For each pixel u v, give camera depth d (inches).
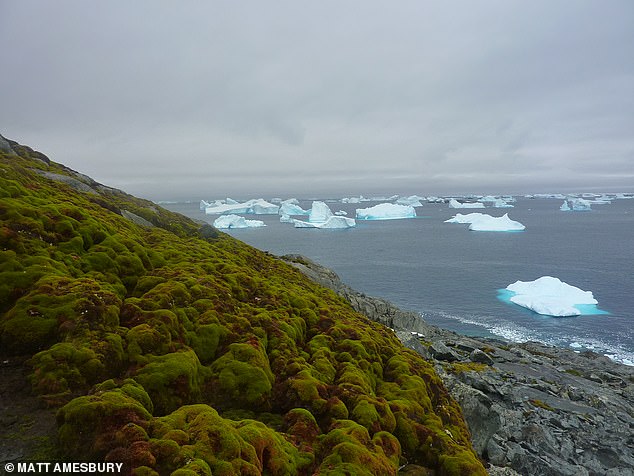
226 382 569.3
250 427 462.9
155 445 386.9
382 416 601.6
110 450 381.4
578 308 3142.2
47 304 543.8
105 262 724.7
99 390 452.4
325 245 6924.2
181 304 683.4
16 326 508.7
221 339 647.1
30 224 698.2
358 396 616.4
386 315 1814.7
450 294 3681.1
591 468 898.7
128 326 582.6
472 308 3238.2
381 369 771.4
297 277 1302.9
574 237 7308.1
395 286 4020.7
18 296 563.8
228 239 1408.7
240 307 770.8
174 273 796.0
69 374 469.4
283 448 469.1
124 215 1158.3
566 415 1091.9
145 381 496.4
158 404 489.7
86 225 796.6
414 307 3292.3
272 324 744.3
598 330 2689.5
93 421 402.3
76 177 1422.2
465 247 6496.1
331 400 594.6
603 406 1205.1
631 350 2362.2
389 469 505.0
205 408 458.6
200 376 565.0
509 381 1290.6
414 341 1245.1
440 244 6894.7
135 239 901.2
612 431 1042.1
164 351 564.1
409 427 614.5
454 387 976.3
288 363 663.1
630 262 4945.9
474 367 1370.6
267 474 432.8
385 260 5457.7
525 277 4266.7
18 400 437.4
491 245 6633.9
